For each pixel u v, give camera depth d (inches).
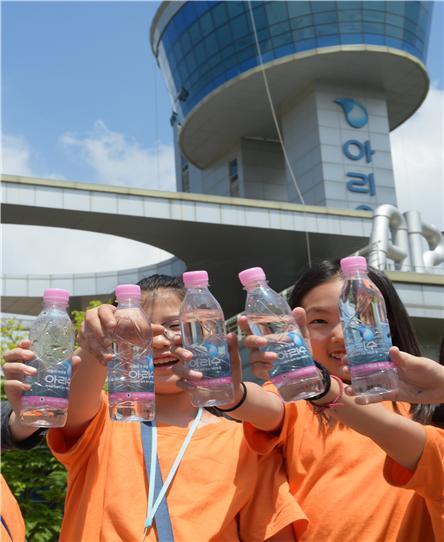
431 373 79.0
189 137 1769.2
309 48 1541.6
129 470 99.3
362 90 1620.3
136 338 87.4
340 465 100.0
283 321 83.4
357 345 82.1
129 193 1143.6
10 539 85.2
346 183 1513.3
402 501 97.1
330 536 95.7
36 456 426.3
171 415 110.3
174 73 1804.9
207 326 87.9
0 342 466.0
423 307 681.0
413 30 1608.0
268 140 1786.4
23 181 1083.3
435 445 86.5
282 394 81.6
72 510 100.0
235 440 105.8
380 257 906.1
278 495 99.0
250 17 1565.0
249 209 1219.9
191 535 93.3
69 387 88.7
